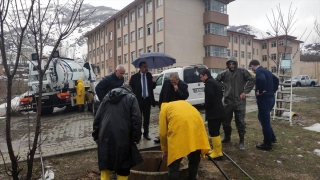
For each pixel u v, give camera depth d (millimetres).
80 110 12297
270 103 5207
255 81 5180
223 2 33688
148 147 5246
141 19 34750
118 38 41094
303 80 35156
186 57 31781
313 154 5012
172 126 3289
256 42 53125
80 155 5121
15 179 2943
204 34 33188
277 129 6887
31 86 11305
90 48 53531
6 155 5082
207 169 4340
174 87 4809
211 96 4648
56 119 10375
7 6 2559
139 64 5840
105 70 46375
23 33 2631
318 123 7449
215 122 4695
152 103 5957
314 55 59844
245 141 5848
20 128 8562
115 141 3109
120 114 3221
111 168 3127
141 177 3590
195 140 3254
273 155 4961
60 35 2824
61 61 12312
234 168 4371
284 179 3975
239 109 5281
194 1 32438
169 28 30562
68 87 12109
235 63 5297
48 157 4926
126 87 3451
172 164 3363
